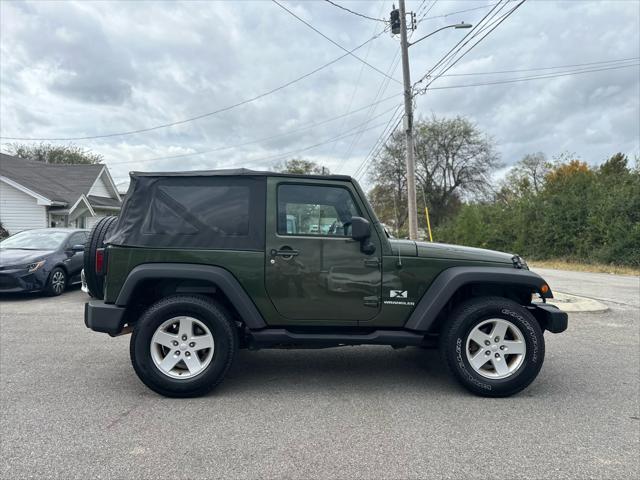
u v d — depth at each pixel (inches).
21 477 104.3
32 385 165.5
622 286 483.8
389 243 166.1
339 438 125.8
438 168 1743.4
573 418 140.7
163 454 115.6
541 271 711.7
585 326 276.2
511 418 140.4
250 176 163.9
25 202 791.7
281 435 127.3
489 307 157.9
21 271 347.3
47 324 267.6
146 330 152.9
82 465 109.8
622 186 816.3
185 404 149.8
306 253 160.1
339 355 212.8
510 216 1083.9
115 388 163.3
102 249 166.1
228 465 110.7
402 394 161.3
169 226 160.9
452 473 107.9
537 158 2086.6
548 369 190.9
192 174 164.2
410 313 163.3
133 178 165.0
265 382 173.2
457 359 158.1
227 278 156.6
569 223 875.4
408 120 668.7
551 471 109.1
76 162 1865.2
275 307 160.4
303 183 164.6
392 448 120.1
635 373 185.6
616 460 114.5
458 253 166.9
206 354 157.8
